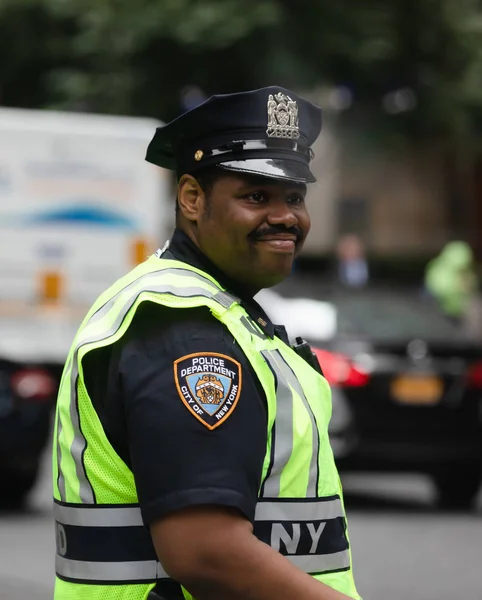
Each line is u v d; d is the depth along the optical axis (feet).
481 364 45.47
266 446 10.86
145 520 10.53
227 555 10.28
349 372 44.60
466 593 33.40
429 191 145.38
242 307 11.53
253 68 94.58
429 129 106.83
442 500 47.93
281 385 11.09
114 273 58.90
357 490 52.44
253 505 10.57
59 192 58.23
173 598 10.82
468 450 45.16
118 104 94.89
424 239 145.28
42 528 42.27
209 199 11.63
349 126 106.22
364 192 147.43
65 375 11.53
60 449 11.37
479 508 48.24
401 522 44.52
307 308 47.06
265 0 93.50
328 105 104.99
